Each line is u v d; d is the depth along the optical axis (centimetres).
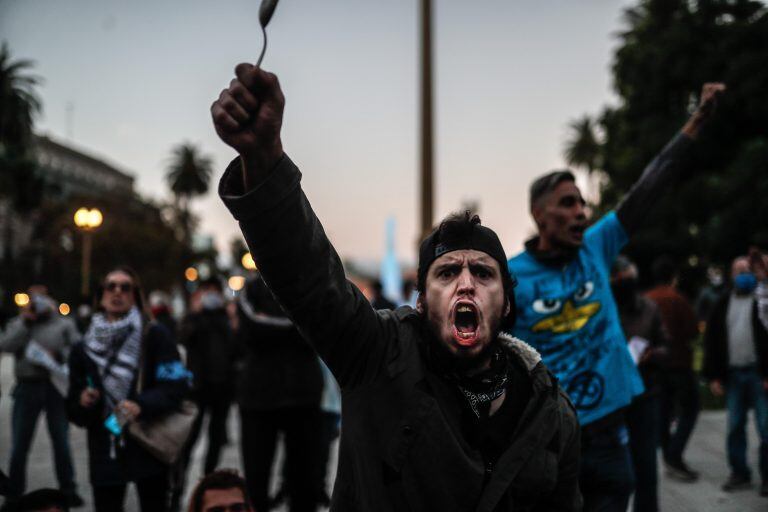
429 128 1200
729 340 633
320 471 483
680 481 661
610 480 296
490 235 174
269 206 140
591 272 311
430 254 173
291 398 466
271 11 133
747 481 627
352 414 167
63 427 609
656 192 327
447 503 161
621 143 3438
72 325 660
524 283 309
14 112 5584
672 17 3212
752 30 2817
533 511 179
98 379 394
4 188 6084
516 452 168
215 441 684
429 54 1208
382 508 161
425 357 170
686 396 671
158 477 398
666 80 3048
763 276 618
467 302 165
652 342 523
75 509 584
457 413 167
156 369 404
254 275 482
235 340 697
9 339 612
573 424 183
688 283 2967
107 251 6106
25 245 7600
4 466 659
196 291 776
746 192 2617
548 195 310
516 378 179
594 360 300
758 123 2830
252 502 468
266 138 135
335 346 160
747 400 629
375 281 860
